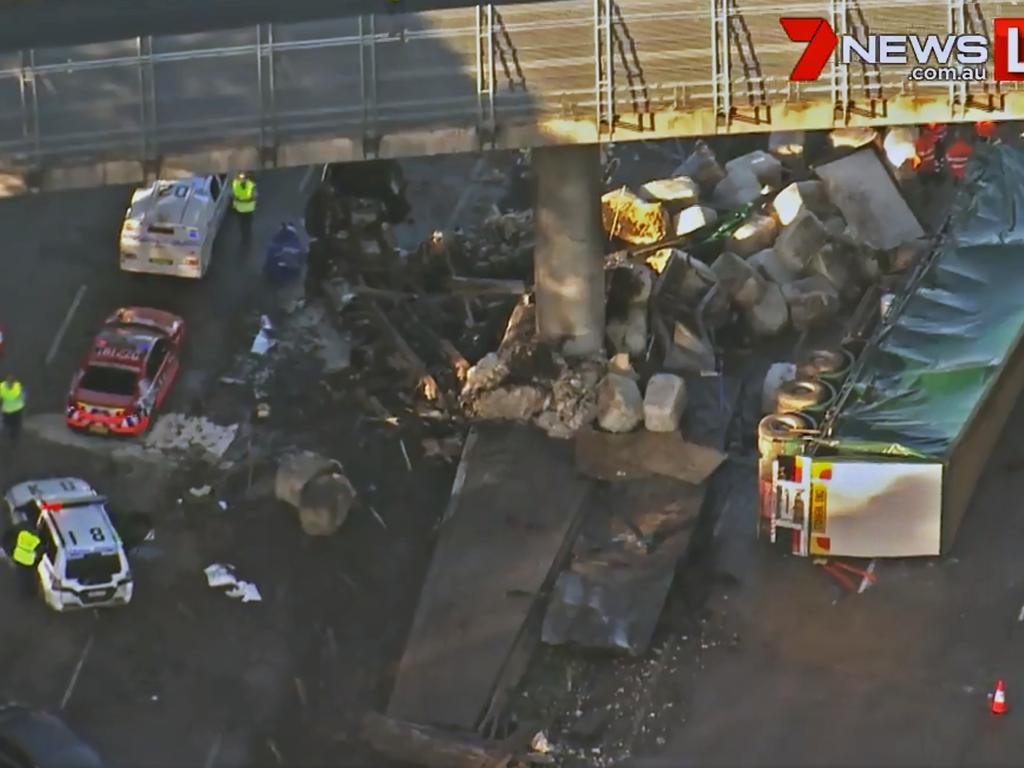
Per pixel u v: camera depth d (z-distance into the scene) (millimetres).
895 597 48250
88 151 49656
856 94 50375
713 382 54594
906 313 54250
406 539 50406
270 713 45188
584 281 54000
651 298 56125
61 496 49281
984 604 48000
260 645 47156
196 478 52219
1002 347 52688
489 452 51938
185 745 44219
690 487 50625
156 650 46938
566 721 44719
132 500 51406
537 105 50250
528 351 53594
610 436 51844
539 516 49719
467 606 47281
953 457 48719
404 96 50094
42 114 49500
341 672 46375
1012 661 46312
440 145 50344
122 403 53250
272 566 49500
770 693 45531
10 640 47031
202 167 49969
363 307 56969
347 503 50438
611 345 55406
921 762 43531
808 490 48594
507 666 45875
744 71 50281
